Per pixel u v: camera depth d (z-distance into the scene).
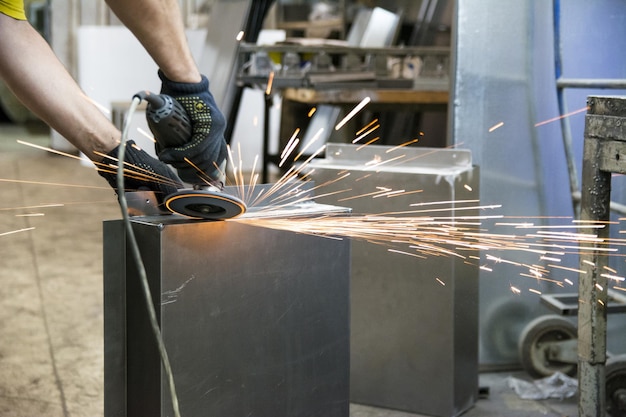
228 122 4.59
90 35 6.96
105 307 1.54
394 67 4.54
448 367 2.32
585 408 2.09
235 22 4.55
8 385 2.60
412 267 2.34
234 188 1.75
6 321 3.22
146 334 1.52
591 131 2.00
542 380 2.56
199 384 1.56
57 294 3.59
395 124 5.29
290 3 7.18
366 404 2.44
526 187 2.70
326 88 4.24
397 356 2.38
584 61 2.73
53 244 4.46
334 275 1.79
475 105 2.66
